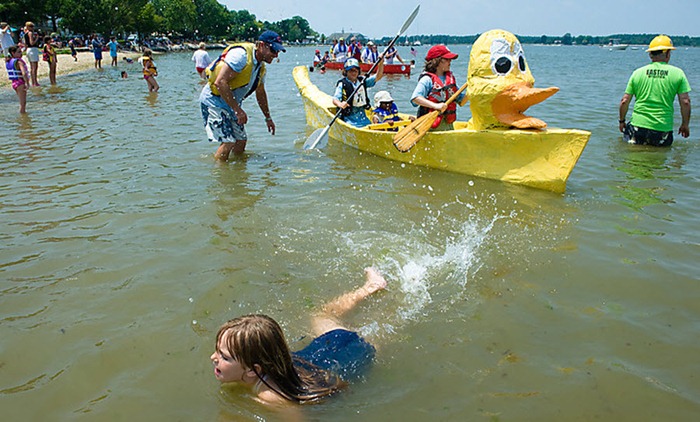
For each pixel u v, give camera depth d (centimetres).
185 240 404
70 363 259
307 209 477
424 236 420
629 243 403
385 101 795
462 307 316
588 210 478
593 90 1494
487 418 226
